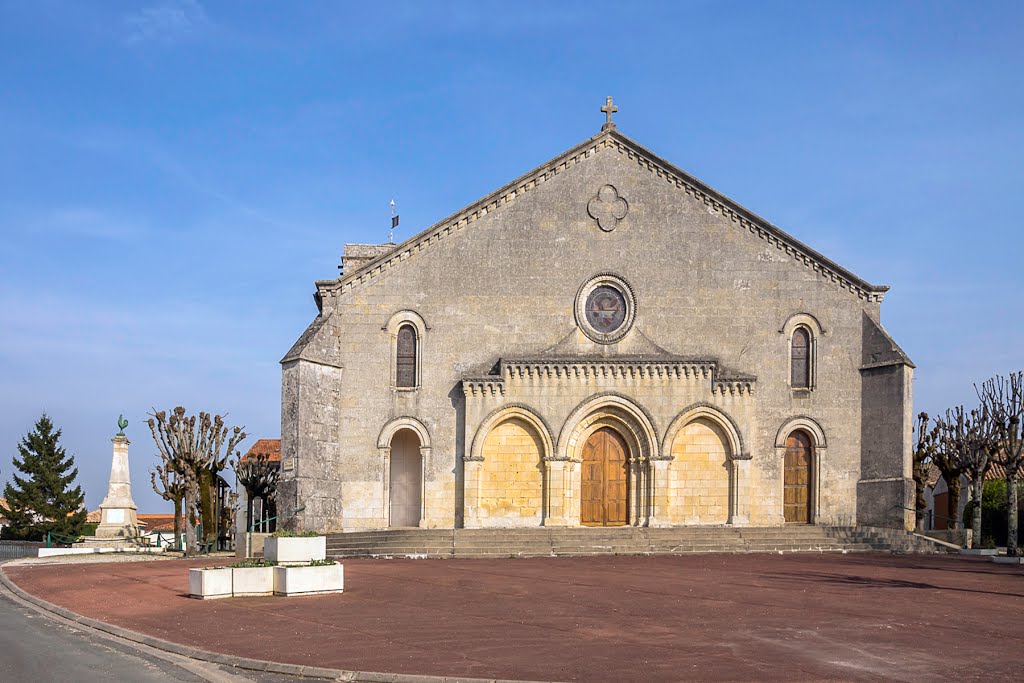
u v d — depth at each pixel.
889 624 23.08
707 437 49.09
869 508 48.25
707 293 50.06
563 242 50.44
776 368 49.62
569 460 48.56
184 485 50.25
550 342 49.91
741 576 33.03
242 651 20.77
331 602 27.39
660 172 50.75
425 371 49.72
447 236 50.56
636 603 26.69
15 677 18.31
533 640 21.31
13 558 51.62
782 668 18.30
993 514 52.84
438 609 25.97
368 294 50.25
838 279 49.97
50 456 84.38
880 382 48.66
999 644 20.66
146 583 32.12
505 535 44.09
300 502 46.75
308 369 47.97
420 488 49.56
